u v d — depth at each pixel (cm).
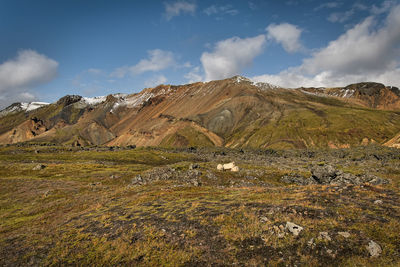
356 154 14562
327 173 5203
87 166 9762
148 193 3762
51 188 5525
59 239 2108
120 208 3002
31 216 3472
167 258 1639
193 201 2931
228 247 1697
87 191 5147
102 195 4434
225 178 5819
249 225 1961
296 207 2209
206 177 5700
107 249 1833
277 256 1548
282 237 1738
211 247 1720
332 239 1638
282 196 2755
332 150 18062
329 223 1839
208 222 2119
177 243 1812
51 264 1706
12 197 4703
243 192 3328
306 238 1681
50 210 3712
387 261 1382
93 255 1766
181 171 6112
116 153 15938
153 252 1722
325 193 2605
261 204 2470
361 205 2145
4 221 3266
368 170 7062
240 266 1485
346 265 1407
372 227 1712
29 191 5231
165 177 5712
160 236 1941
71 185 5972
